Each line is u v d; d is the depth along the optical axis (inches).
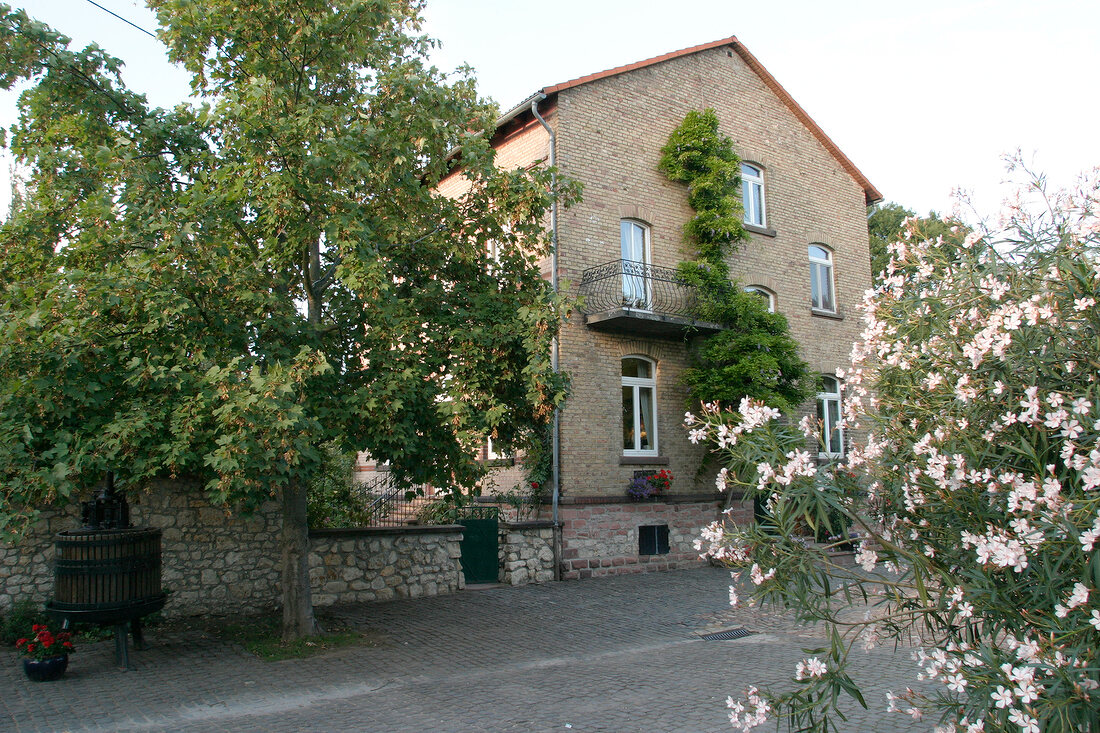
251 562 446.0
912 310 185.9
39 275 344.2
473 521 552.1
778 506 160.7
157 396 310.5
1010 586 141.1
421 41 395.9
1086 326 145.6
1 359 274.4
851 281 799.1
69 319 291.9
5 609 380.5
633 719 264.5
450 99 374.9
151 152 358.0
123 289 294.5
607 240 615.5
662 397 635.5
